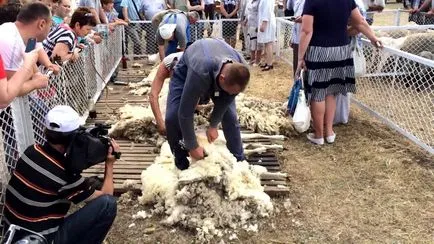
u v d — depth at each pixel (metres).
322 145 4.80
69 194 2.47
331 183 3.98
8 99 2.40
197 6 10.70
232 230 3.24
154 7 9.57
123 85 7.30
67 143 2.40
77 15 5.14
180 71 3.30
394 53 4.80
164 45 6.55
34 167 2.37
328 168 4.27
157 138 4.72
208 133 3.37
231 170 3.44
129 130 4.77
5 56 3.00
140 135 4.77
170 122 3.37
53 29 4.60
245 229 3.26
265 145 4.48
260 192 3.50
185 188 3.25
